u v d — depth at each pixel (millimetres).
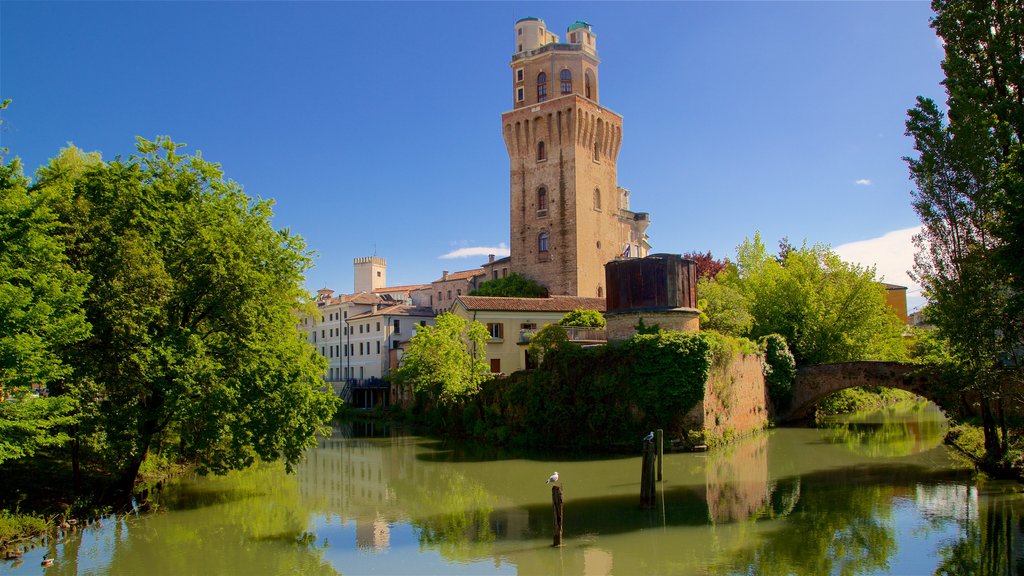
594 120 80312
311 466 39969
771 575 18500
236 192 29328
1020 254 21719
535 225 80500
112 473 30297
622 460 37156
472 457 41469
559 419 42094
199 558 21328
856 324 59969
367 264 128000
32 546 22141
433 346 53688
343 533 24125
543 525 24281
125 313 23406
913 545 20812
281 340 29125
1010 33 27234
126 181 25641
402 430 59250
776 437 46156
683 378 38594
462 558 20812
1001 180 22844
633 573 19000
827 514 24734
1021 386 29891
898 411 65500
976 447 35250
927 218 29703
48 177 23453
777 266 66000
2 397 20359
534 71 82562
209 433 25312
